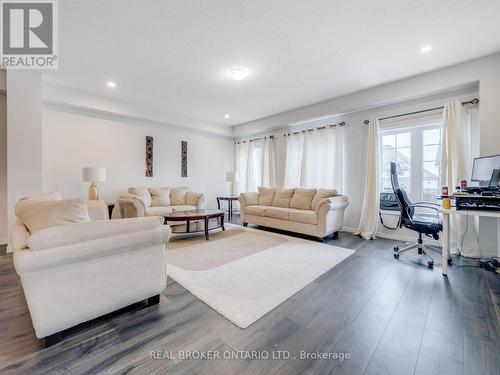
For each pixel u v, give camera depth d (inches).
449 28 93.7
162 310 70.6
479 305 73.6
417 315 68.4
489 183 99.3
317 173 196.2
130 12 84.0
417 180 150.5
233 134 263.1
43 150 155.7
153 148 210.8
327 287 85.9
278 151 231.0
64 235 53.8
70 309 56.7
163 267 73.8
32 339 57.5
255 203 205.2
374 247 135.9
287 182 216.4
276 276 94.4
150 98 174.4
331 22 90.0
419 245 118.8
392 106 156.4
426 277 94.6
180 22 89.6
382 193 163.5
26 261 49.0
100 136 180.1
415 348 54.9
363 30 94.9
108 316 67.1
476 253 119.8
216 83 146.7
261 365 49.8
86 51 110.4
